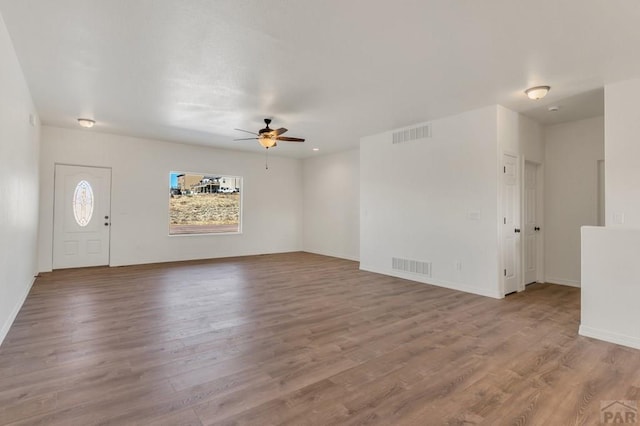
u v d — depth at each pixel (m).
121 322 3.52
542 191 5.63
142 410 1.99
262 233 8.84
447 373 2.48
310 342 3.04
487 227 4.71
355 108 4.80
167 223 7.36
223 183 8.56
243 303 4.27
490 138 4.68
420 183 5.61
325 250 8.77
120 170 6.78
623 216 3.67
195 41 2.96
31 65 3.47
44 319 3.58
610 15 2.49
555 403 2.10
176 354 2.77
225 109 4.89
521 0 2.34
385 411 2.00
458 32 2.78
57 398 2.10
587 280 3.22
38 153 5.55
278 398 2.13
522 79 3.74
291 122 5.61
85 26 2.73
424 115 5.16
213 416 1.94
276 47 3.06
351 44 2.99
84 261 6.49
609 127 3.78
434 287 5.20
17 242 3.68
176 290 4.90
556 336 3.21
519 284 5.04
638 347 2.92
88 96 4.39
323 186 8.86
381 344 3.01
